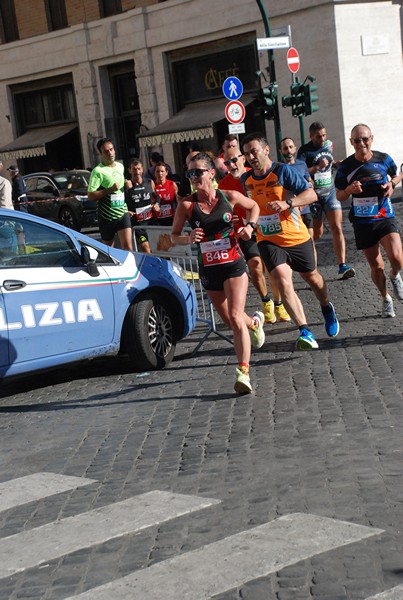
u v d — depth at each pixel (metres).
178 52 31.86
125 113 34.34
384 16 28.31
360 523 4.91
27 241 8.77
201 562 4.57
